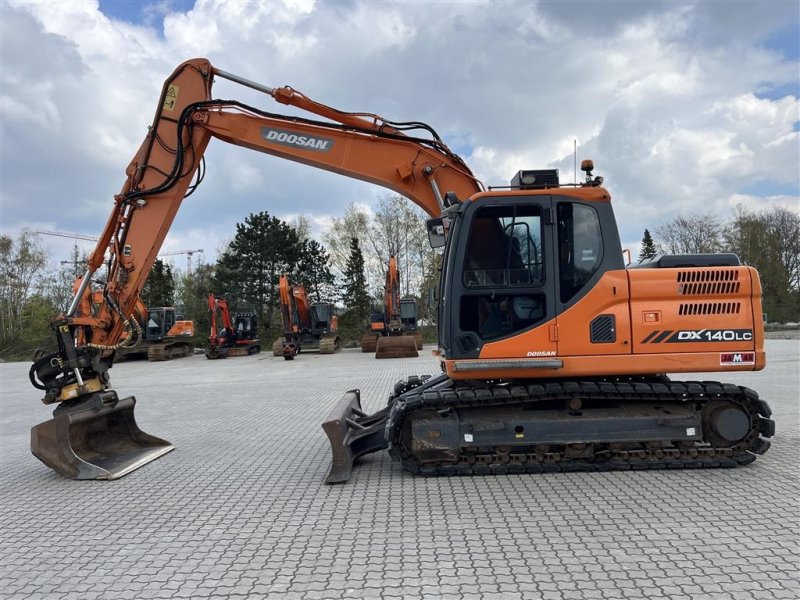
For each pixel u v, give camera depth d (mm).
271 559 3768
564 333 5395
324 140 7047
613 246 5488
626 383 5543
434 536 4047
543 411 5605
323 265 43281
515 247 5504
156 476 6016
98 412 6465
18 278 47000
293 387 13531
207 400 11859
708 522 4129
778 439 6578
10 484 5965
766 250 39531
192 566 3705
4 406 12633
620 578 3299
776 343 22125
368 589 3271
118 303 6840
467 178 6891
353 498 5004
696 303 5414
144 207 7043
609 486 5051
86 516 4832
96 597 3332
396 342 22969
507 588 3221
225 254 41062
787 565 3404
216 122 7090
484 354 5422
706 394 5523
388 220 50375
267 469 6141
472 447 5543
